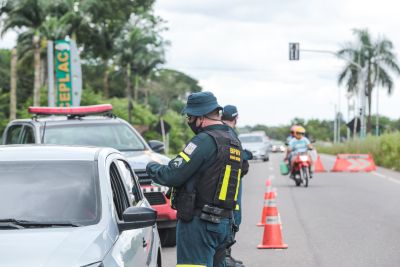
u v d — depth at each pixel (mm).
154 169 10148
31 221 8953
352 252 17672
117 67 136750
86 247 8172
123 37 119438
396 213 25391
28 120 20578
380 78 123312
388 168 59531
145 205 11516
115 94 151875
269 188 22984
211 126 10266
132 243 9281
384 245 18656
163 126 76938
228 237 10398
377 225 22328
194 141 10016
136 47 119250
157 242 11438
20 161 9914
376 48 123000
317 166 52656
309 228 21844
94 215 9109
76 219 9047
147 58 119938
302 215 25016
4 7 82250
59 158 9992
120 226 9109
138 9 132250
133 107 119438
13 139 21188
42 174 9680
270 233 18516
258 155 71938
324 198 31031
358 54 123188
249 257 17203
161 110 148000
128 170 11500
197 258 10078
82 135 19750
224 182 10086
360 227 21922
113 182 10016
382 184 38969
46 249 8008
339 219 23844
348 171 52812
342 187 37000
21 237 8359
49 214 9102
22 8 81938
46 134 19594
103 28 112500
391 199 30328
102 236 8570
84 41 107500
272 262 16516
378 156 65812
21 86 112688
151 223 9219
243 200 31031
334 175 47562
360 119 88875
